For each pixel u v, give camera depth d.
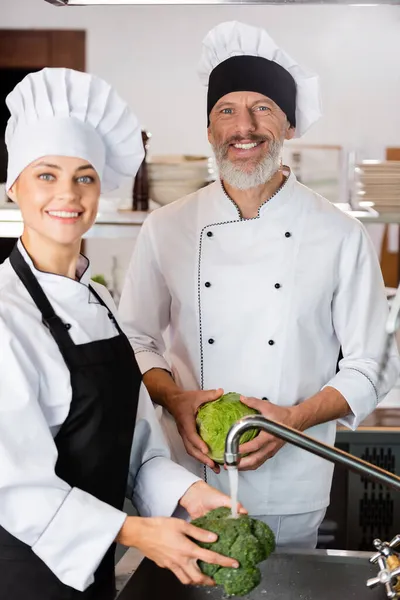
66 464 1.73
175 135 5.42
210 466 2.17
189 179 3.14
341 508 3.19
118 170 2.00
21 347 1.64
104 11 5.32
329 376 2.43
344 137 5.41
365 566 1.95
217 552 1.60
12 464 1.60
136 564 1.96
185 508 1.90
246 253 2.35
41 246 1.75
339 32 5.34
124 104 1.83
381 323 2.40
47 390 1.69
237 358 2.35
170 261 2.43
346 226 2.38
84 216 1.76
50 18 5.34
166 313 2.54
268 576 1.93
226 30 2.30
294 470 2.34
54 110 1.74
